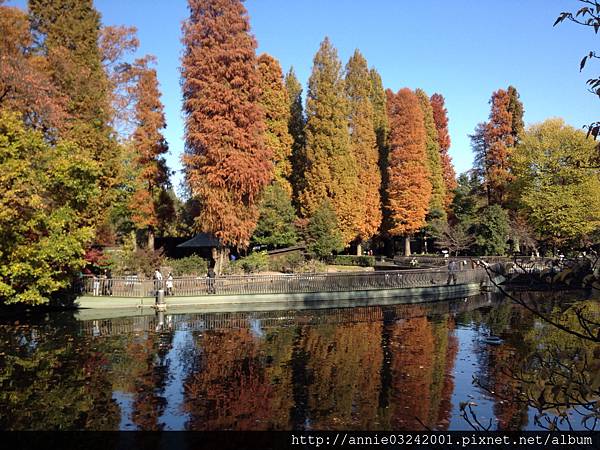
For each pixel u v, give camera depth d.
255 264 31.33
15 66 20.56
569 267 3.79
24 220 16.83
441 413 9.36
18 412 9.43
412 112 44.75
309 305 24.08
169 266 28.97
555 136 37.62
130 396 10.33
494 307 23.88
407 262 39.56
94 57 27.56
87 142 25.64
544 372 4.02
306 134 41.81
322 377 11.74
